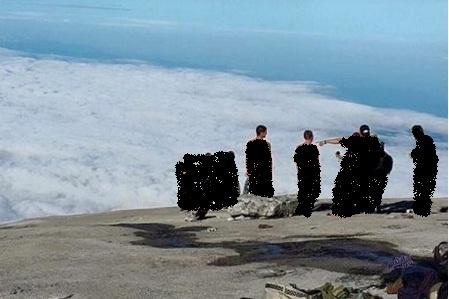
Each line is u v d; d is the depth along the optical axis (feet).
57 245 45.16
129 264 40.32
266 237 48.65
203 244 46.65
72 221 70.28
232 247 45.11
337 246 43.80
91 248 44.57
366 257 40.81
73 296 33.71
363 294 27.61
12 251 43.86
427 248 42.70
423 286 21.94
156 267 39.70
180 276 37.45
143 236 50.55
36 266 39.91
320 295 27.68
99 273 38.14
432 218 54.19
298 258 41.01
